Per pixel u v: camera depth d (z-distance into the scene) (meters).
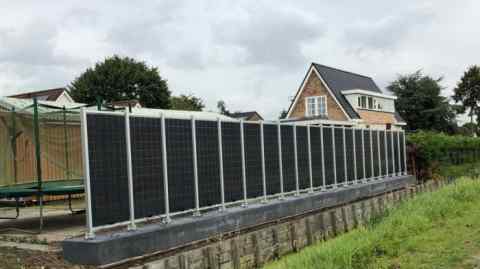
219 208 12.56
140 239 9.35
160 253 9.83
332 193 17.50
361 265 8.38
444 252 8.87
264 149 14.67
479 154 41.22
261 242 11.84
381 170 23.31
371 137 22.45
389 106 51.53
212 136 12.47
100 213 9.07
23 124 13.84
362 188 20.00
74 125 14.96
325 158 18.20
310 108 46.03
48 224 12.92
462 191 16.36
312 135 17.47
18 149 14.53
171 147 11.02
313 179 17.28
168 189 10.80
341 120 43.78
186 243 10.56
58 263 8.56
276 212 14.07
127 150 9.79
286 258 10.41
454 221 11.88
